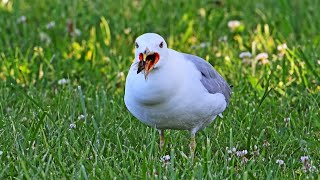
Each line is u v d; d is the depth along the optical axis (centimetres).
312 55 1399
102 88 1284
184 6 1717
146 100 938
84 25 1617
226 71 1370
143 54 910
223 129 1132
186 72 949
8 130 1102
